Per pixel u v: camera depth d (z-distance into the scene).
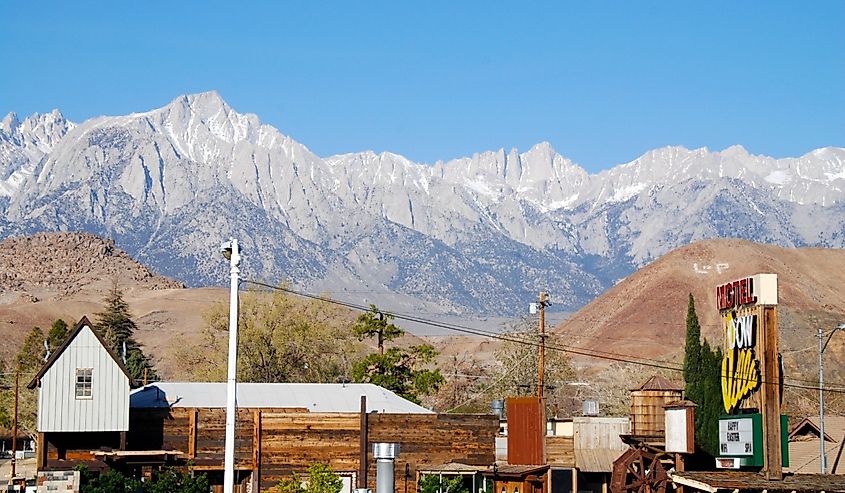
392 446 39.59
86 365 76.94
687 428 69.06
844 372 180.88
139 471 77.19
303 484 75.50
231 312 42.78
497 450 82.56
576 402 149.38
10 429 149.38
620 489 71.44
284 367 130.38
